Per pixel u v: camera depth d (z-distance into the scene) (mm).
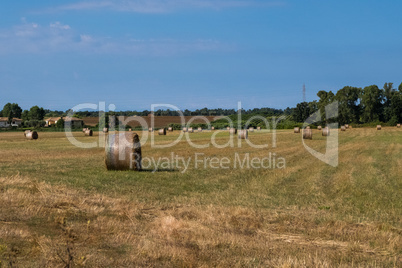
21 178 17250
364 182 18328
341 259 8492
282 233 10453
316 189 16734
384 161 27031
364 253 8992
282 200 14602
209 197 14961
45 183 16422
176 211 12336
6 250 8016
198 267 7785
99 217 11133
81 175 19688
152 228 10398
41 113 152500
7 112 168375
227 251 8773
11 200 12289
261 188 16969
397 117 119875
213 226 10742
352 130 80625
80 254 8000
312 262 8180
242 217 11773
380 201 14383
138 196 14734
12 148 37688
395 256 8750
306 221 11469
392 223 11477
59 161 26125
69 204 12406
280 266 7844
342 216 12039
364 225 11094
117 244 8961
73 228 9891
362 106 128250
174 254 8281
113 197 14375
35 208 11578
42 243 8531
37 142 47594
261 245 9188
